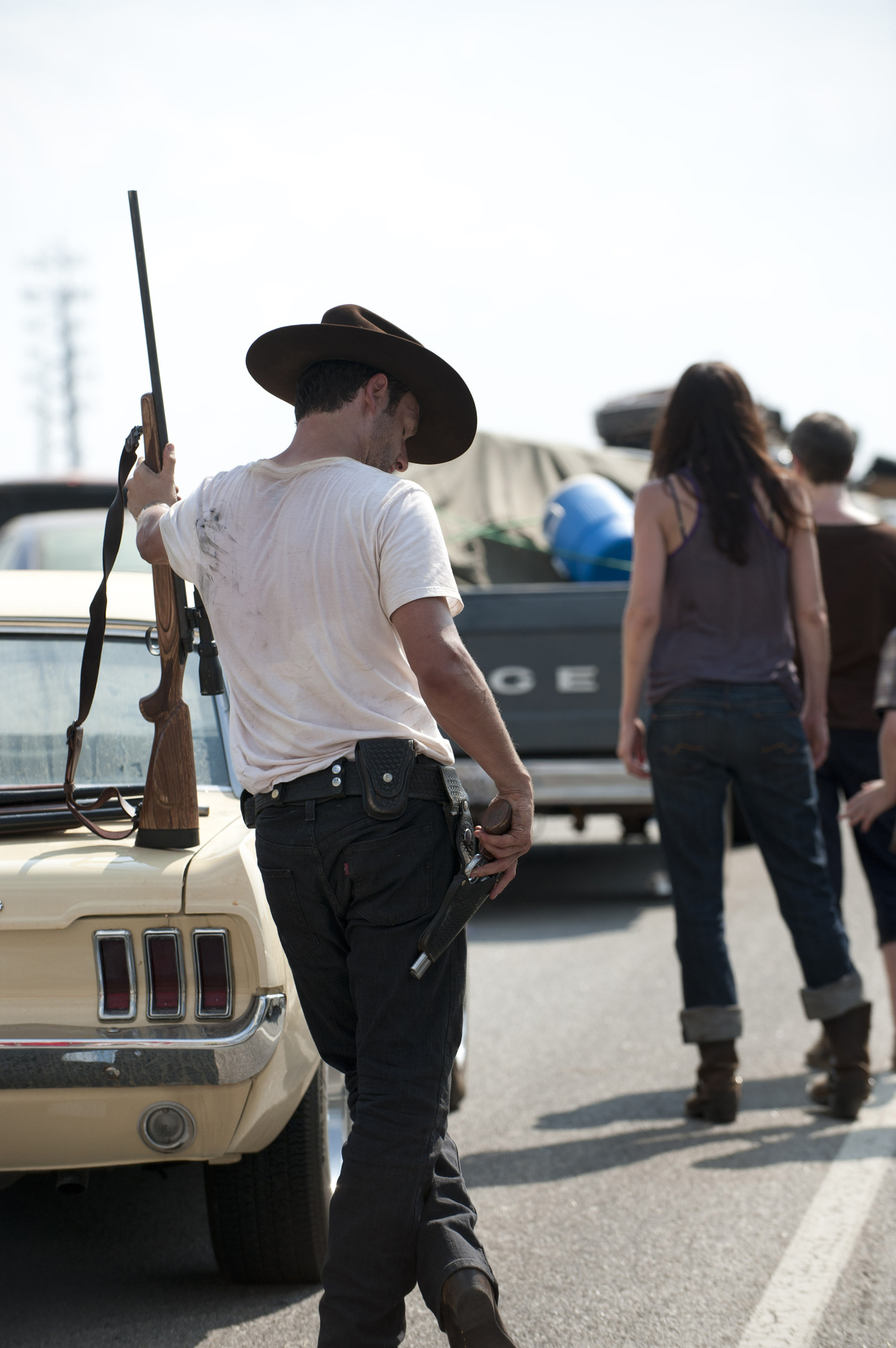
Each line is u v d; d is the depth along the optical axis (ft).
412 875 17.42
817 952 31.37
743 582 31.09
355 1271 16.85
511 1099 33.68
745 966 47.01
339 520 17.60
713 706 30.78
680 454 31.94
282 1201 22.54
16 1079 19.02
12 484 73.87
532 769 53.11
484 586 64.34
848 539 35.14
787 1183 27.68
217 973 19.65
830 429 35.58
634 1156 29.48
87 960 19.54
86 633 24.52
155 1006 19.47
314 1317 22.62
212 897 19.60
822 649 32.55
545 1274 23.86
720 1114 31.45
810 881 31.53
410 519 17.46
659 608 31.63
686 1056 37.01
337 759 17.57
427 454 20.68
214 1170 22.59
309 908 17.90
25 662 23.89
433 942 17.28
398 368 18.83
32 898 19.39
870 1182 27.66
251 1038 19.44
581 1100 33.50
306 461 18.34
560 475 67.92
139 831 20.65
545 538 64.13
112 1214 27.58
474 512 65.36
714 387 31.55
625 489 69.05
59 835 21.77
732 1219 26.00
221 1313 22.79
